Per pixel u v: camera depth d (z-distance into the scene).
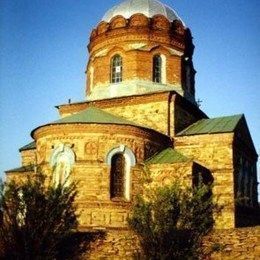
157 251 18.41
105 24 41.09
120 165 31.45
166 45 40.28
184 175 30.03
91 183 30.30
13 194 20.77
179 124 37.00
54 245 20.41
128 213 28.22
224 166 34.22
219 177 34.16
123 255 21.94
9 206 20.67
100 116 33.56
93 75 41.06
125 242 22.20
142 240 19.03
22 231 20.28
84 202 29.83
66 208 21.20
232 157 34.25
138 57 39.06
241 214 35.38
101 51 41.00
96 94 39.66
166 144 34.91
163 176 30.75
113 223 29.66
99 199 30.00
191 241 18.42
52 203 20.77
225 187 33.78
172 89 39.19
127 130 31.70
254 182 40.91
